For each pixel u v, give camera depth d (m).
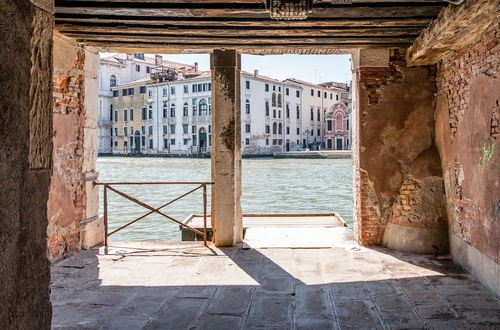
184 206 17.33
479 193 4.71
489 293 4.34
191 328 3.61
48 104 2.09
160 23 5.09
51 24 2.11
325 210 16.02
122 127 66.12
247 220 8.55
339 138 67.81
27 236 1.87
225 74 6.37
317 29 5.28
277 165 41.97
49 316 2.05
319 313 3.90
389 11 4.59
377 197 6.32
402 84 6.28
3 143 1.68
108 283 4.77
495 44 4.25
